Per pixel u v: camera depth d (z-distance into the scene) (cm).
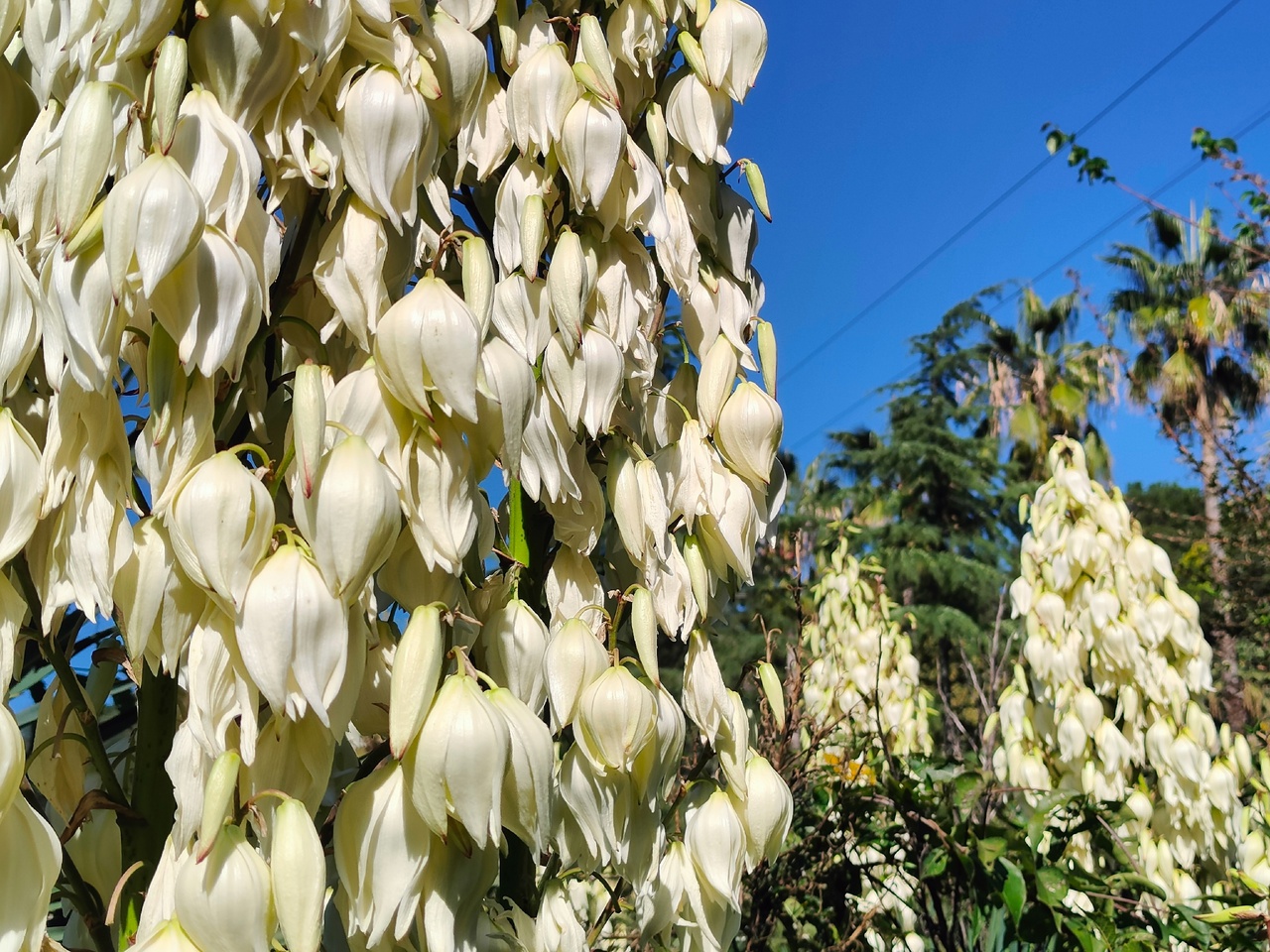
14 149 64
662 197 83
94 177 52
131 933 61
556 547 93
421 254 67
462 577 71
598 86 78
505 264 81
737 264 91
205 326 54
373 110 61
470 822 56
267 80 58
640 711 73
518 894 87
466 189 92
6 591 55
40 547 58
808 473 1023
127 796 72
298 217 69
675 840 88
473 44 73
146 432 56
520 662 74
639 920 87
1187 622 221
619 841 76
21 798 51
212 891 50
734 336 88
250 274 55
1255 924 166
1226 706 525
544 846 62
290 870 51
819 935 199
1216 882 221
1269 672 499
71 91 62
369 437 61
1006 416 1255
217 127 56
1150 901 190
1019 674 235
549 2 93
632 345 84
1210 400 797
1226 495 513
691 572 83
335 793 76
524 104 79
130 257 51
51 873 51
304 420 53
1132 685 222
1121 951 170
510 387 66
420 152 65
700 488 84
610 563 93
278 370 80
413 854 57
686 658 85
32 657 128
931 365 1320
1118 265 895
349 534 54
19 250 60
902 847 198
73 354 52
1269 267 574
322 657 54
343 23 59
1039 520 236
